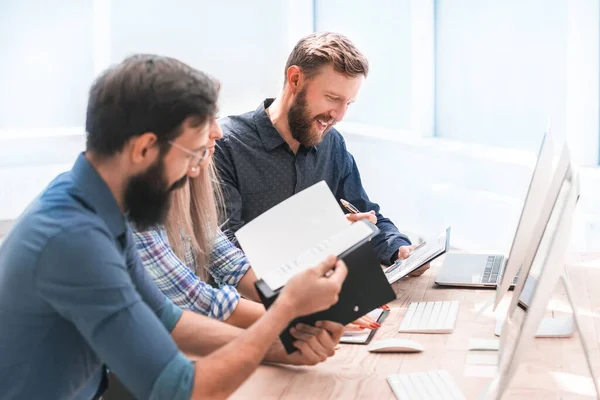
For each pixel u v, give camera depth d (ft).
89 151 4.44
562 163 5.10
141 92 4.25
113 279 4.19
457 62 14.49
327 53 7.39
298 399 5.15
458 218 13.58
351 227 5.27
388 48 16.07
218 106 4.57
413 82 15.03
